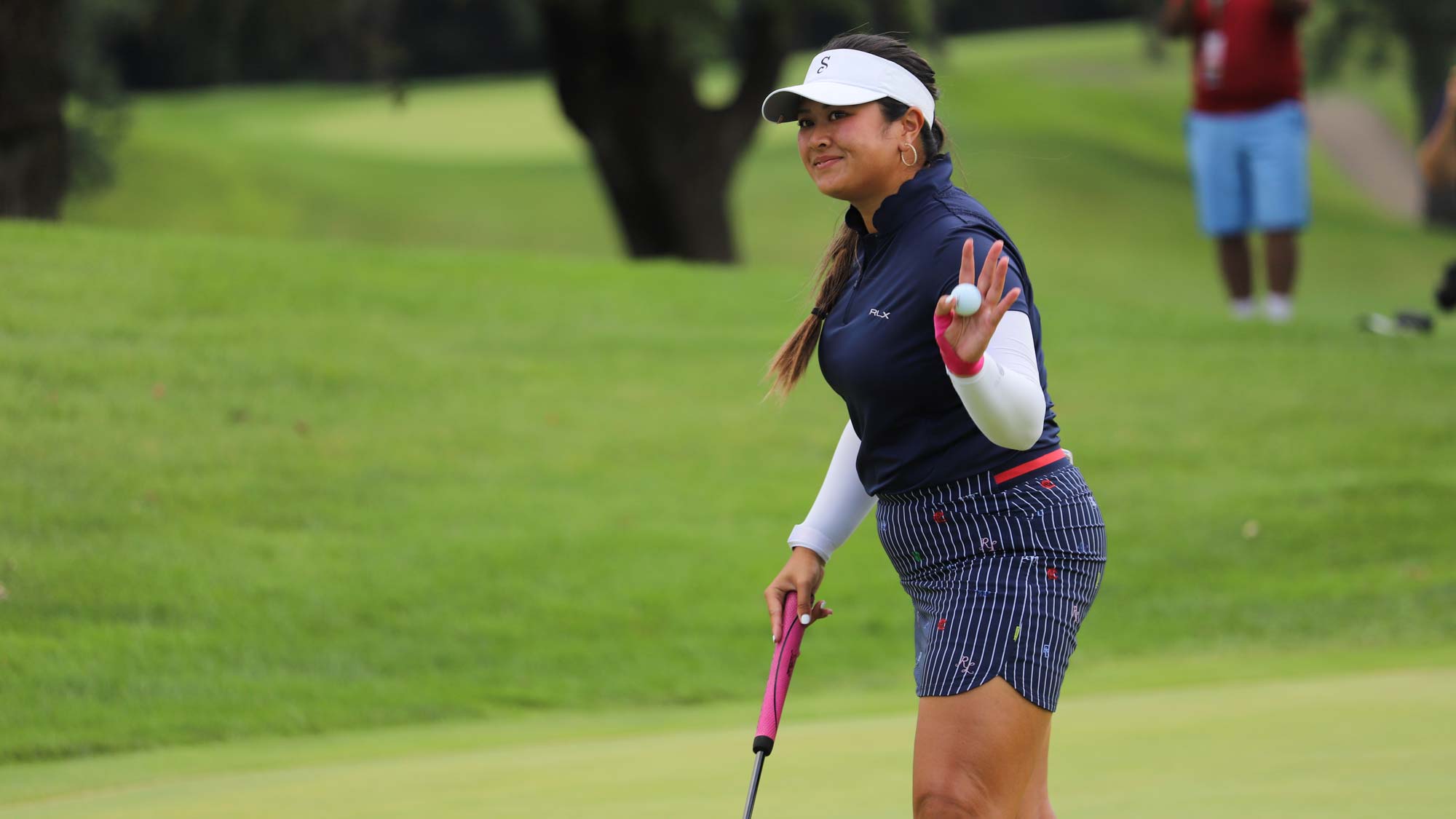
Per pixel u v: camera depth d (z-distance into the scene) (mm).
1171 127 154250
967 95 148625
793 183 125062
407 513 32781
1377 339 49875
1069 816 13359
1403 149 169250
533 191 122938
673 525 33688
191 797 16484
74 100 99375
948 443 10453
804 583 11750
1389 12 135625
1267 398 43219
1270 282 51250
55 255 43438
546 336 45375
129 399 35812
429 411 38531
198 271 44438
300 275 45969
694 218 76500
